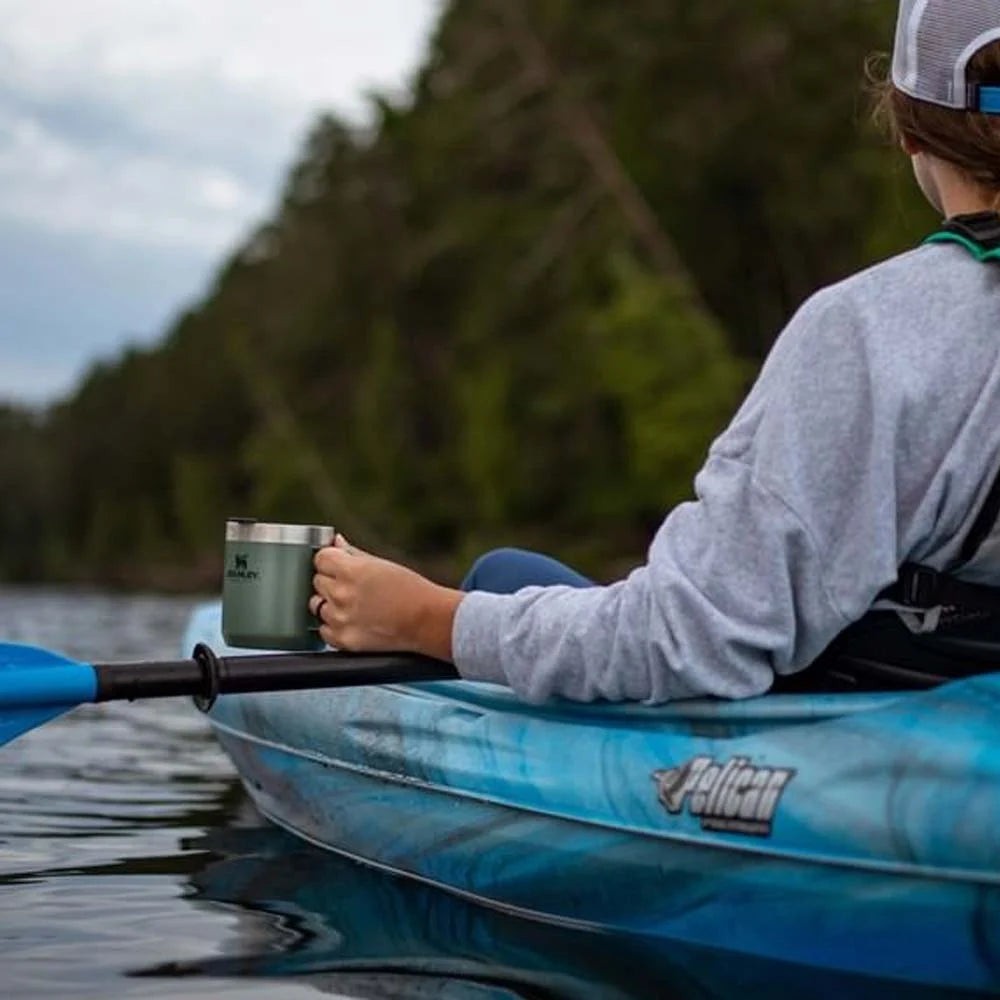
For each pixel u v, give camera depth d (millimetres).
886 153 21844
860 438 1896
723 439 2020
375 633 2275
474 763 2359
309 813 2908
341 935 2229
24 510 61906
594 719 2213
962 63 1990
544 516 26266
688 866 1992
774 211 24234
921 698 1854
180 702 5789
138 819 3285
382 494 31422
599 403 25188
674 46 24750
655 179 24891
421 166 33188
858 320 1912
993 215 1950
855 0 24031
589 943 2115
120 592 37469
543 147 26641
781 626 1934
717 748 2004
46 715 2219
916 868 1744
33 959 2119
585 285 25641
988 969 1738
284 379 37969
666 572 1989
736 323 25703
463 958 2072
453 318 33906
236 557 2375
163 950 2162
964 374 1891
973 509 1900
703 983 1900
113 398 57562
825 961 1889
